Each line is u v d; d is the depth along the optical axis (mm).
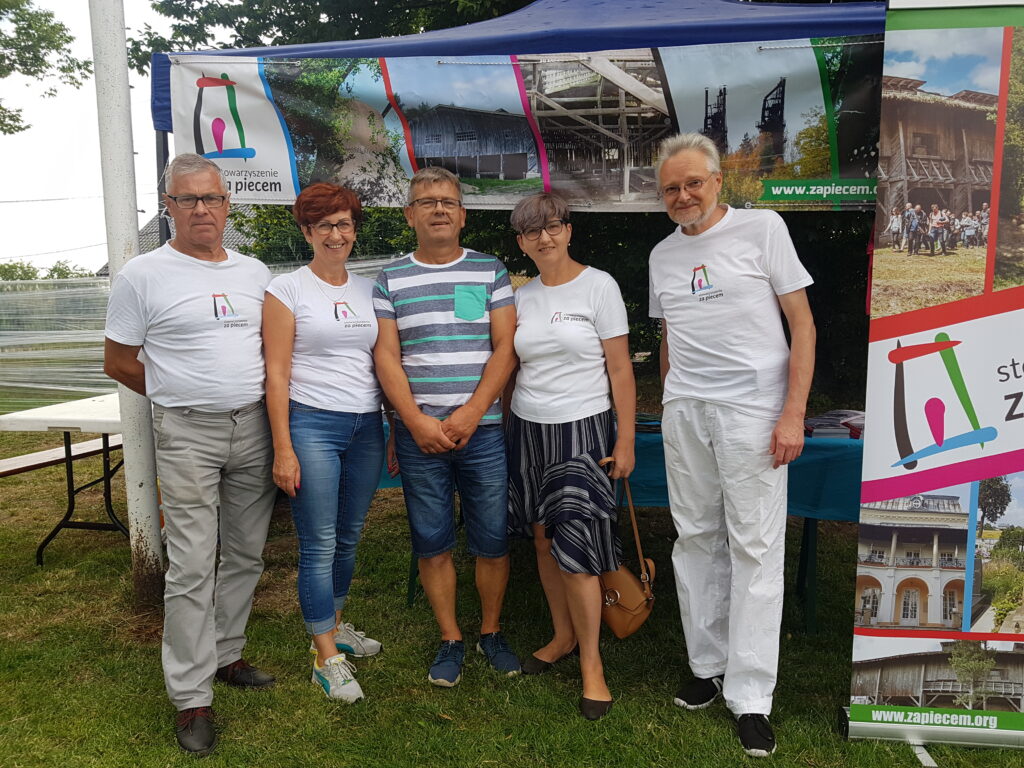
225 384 2098
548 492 2277
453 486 2490
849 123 2412
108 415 3523
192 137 2719
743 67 2441
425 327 2291
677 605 3154
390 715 2297
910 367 2078
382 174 2748
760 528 2127
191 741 2113
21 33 13930
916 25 1984
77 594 3232
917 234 2043
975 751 2111
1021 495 2068
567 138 2652
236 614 2436
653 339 4047
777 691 2434
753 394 2100
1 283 7570
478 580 2598
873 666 2162
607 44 2504
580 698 2379
